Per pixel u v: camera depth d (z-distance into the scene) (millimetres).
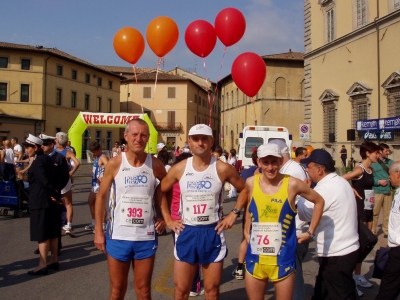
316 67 25859
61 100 46031
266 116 38531
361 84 21047
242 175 6203
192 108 63250
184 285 4059
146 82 60812
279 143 5184
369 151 6715
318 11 25609
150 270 4176
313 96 26266
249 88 8125
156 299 5387
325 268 4172
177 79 60406
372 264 7152
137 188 4105
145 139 4078
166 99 60719
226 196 16703
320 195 3953
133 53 8797
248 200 3969
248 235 4016
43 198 6273
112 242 4094
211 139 4066
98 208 4211
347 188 4207
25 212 12070
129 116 24172
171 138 60469
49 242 6594
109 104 55500
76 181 22656
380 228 10250
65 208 9016
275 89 38656
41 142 6434
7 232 9320
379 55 20031
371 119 19453
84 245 8234
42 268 6320
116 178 4129
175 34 8781
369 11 20797
